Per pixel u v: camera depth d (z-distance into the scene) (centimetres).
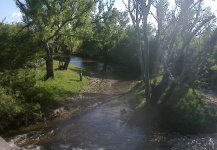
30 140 1593
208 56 2423
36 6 2350
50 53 2886
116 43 5800
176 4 1875
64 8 2552
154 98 2020
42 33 2352
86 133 1725
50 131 1752
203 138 1623
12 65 2061
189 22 1977
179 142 1555
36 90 2084
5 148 1300
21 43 2169
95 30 3234
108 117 2073
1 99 1711
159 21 1900
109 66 5997
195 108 2041
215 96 2925
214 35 1795
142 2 1777
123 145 1538
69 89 2759
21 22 2542
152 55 4325
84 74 4069
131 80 4056
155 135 1684
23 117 1839
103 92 3022
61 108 2208
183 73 1888
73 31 2852
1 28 2220
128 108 2308
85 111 2230
